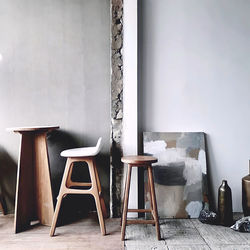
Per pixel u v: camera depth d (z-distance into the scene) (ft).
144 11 11.48
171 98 11.61
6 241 9.21
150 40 11.51
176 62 11.57
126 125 11.10
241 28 11.58
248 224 9.79
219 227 10.22
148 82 11.56
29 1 11.55
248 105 11.67
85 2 11.57
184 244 8.87
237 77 11.64
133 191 11.11
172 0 11.52
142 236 9.48
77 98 11.66
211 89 11.63
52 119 11.68
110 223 10.67
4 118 11.67
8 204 11.71
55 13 11.56
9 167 11.71
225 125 11.68
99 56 11.62
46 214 10.56
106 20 11.59
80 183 10.54
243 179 10.66
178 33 11.55
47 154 10.46
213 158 11.69
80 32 11.59
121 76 11.13
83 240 9.23
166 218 11.07
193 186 11.26
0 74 11.60
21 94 11.63
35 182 10.71
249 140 11.70
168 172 11.30
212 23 11.55
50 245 8.89
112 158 11.18
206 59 11.60
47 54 11.60
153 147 11.38
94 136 11.69
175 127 11.63
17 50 11.59
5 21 11.55
